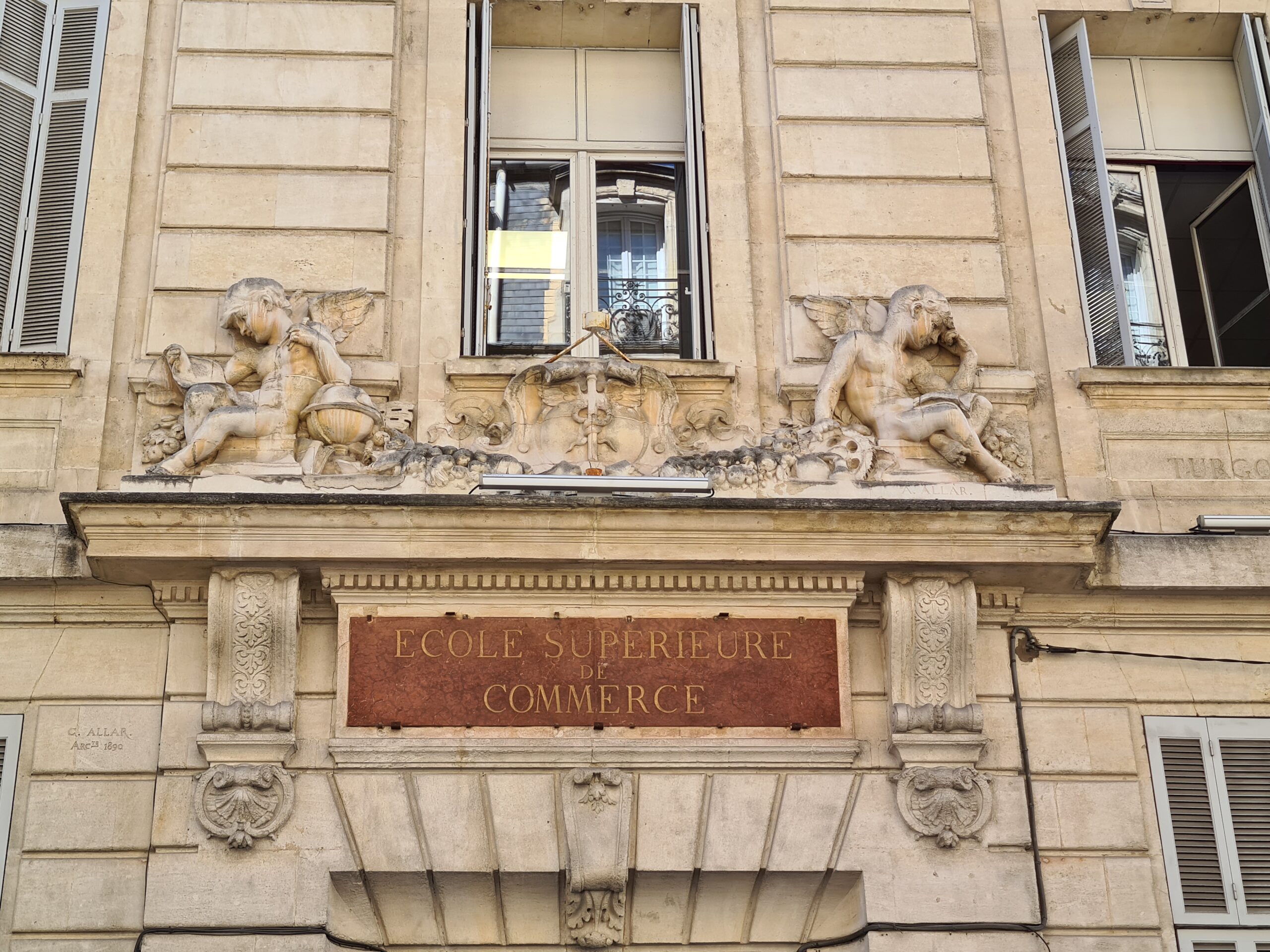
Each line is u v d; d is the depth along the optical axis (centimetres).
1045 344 1313
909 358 1290
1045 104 1404
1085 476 1266
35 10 1379
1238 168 1447
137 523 1134
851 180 1351
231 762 1127
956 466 1236
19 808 1132
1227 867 1168
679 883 1142
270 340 1252
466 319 1292
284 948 1088
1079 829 1163
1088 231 1376
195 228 1300
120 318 1275
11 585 1172
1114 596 1222
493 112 1409
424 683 1150
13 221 1315
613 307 1362
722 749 1143
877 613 1198
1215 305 1408
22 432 1231
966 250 1334
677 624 1175
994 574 1188
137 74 1359
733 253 1328
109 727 1151
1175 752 1197
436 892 1136
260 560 1141
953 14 1420
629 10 1416
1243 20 1451
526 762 1136
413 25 1399
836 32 1403
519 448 1235
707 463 1200
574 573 1172
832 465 1205
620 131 1414
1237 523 1236
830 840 1138
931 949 1116
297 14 1376
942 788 1147
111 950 1095
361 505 1138
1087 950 1131
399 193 1336
